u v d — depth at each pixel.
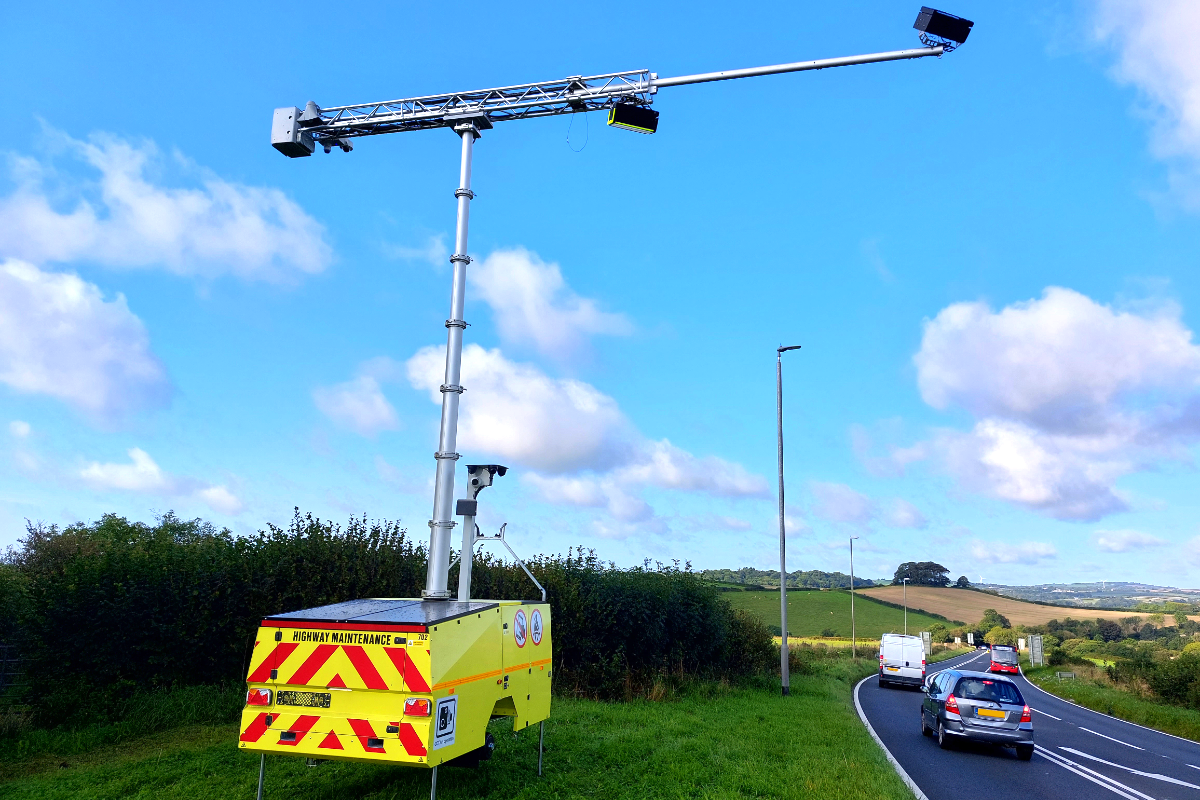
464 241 10.84
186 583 12.73
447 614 7.36
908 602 123.94
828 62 10.70
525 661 8.95
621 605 19.16
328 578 14.10
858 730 14.73
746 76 11.14
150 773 8.61
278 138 12.05
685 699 18.52
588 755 10.41
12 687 11.07
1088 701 33.56
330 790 7.97
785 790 8.88
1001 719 15.01
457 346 10.37
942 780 12.08
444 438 9.98
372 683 6.79
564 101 11.58
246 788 8.05
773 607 96.06
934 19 10.10
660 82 11.28
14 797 7.69
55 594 11.48
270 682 6.99
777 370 26.84
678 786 8.80
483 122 11.74
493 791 8.20
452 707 7.04
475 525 9.77
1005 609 126.50
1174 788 12.52
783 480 25.59
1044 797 11.17
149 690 12.07
